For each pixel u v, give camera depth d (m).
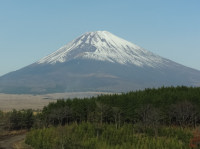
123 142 95.69
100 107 140.50
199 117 132.25
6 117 153.62
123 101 145.88
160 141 90.81
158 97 146.25
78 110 154.88
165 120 135.12
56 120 155.75
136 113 140.38
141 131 114.62
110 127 113.88
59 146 91.06
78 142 92.81
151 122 117.31
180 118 132.25
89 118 146.50
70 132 104.62
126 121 146.62
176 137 98.31
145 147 87.69
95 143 93.00
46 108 162.38
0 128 144.50
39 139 101.38
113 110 138.00
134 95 156.12
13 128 153.62
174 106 134.00
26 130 152.62
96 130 109.06
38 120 154.00
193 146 86.19
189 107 130.75
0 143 112.81
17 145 107.69
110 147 89.88
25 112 163.88
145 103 142.62
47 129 112.31
